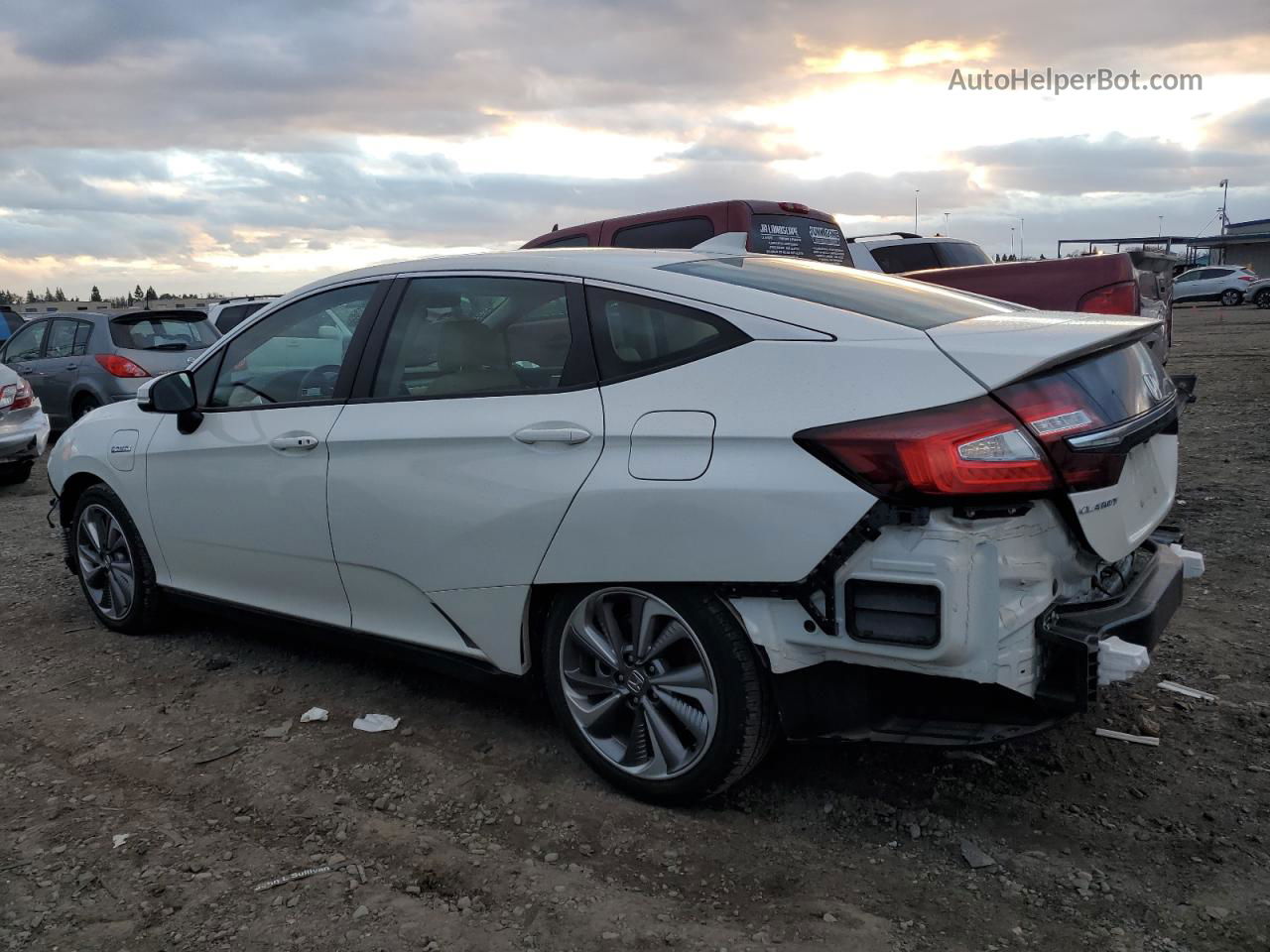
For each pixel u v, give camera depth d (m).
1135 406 2.90
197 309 11.75
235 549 4.16
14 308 23.33
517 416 3.21
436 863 2.85
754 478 2.71
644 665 3.08
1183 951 2.41
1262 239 51.53
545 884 2.74
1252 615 4.57
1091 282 7.11
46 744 3.70
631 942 2.49
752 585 2.77
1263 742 3.42
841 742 2.81
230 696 4.11
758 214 8.31
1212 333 22.44
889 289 3.40
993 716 2.69
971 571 2.54
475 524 3.27
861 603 2.63
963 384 2.58
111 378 10.62
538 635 3.37
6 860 2.90
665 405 2.92
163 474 4.41
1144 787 3.16
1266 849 2.82
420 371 3.57
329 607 3.89
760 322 2.90
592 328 3.17
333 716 3.88
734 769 2.93
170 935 2.55
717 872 2.79
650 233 8.64
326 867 2.84
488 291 3.46
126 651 4.68
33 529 7.35
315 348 3.94
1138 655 2.59
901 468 2.52
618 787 3.21
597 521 2.98
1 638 4.90
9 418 8.90
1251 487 6.92
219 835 3.03
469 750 3.56
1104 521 2.72
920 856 2.84
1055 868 2.76
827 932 2.51
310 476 3.76
